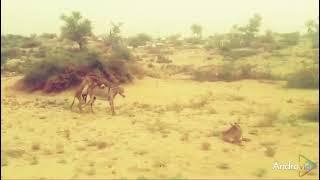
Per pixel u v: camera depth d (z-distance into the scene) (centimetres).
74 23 4212
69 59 2736
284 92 2470
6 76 3136
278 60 3553
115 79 2659
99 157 1288
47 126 1731
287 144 1403
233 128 1452
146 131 1602
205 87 2684
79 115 1942
